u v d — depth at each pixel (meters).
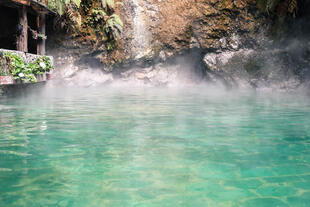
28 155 3.58
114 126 5.38
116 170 3.09
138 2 17.31
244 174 2.99
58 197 2.43
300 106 8.41
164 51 17.94
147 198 2.42
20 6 10.38
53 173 2.99
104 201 2.36
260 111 7.38
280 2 14.39
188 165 3.26
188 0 17.09
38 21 12.36
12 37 15.30
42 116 6.40
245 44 15.98
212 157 3.55
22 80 9.47
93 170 3.08
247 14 15.49
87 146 4.02
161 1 17.66
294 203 2.34
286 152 3.78
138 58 17.50
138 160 3.43
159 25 17.58
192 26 17.09
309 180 2.83
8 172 3.00
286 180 2.83
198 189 2.61
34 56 10.83
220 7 16.12
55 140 4.32
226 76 16.17
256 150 3.87
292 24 14.46
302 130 5.10
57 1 13.57
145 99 10.38
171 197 2.45
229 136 4.64
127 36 17.17
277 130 5.12
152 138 4.50
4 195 2.46
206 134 4.79
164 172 3.04
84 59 17.00
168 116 6.55
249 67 15.51
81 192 2.53
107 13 16.84
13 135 4.60
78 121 5.85
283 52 14.77
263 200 2.40
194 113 7.01
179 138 4.51
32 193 2.51
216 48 16.67
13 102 8.95
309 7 13.84
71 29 15.91
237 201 2.38
